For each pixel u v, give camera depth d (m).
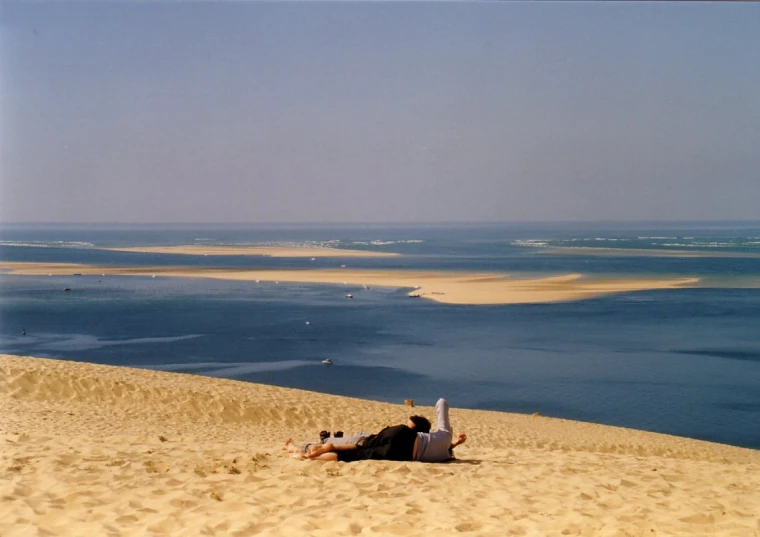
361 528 5.48
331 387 25.81
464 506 6.23
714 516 6.05
